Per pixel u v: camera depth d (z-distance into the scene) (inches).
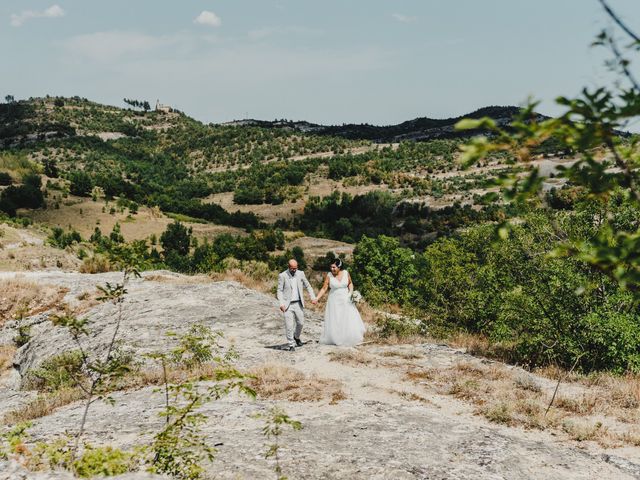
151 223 6446.9
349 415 307.9
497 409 324.5
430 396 363.3
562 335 505.7
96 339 565.9
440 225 6727.4
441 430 286.8
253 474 215.0
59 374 440.1
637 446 279.6
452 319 746.8
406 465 232.1
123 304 708.0
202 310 660.7
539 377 440.8
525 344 518.6
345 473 221.1
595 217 487.5
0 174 7081.7
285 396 347.9
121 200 6939.0
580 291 83.1
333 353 456.4
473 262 730.8
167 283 860.6
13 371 604.1
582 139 70.4
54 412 359.9
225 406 325.7
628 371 461.7
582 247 78.4
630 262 74.5
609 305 493.0
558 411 336.5
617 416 328.2
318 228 7785.4
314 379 383.2
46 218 6023.6
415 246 6087.6
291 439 263.4
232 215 7829.7
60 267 1387.8
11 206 5885.8
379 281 1179.3
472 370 423.5
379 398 354.0
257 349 485.1
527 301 524.1
